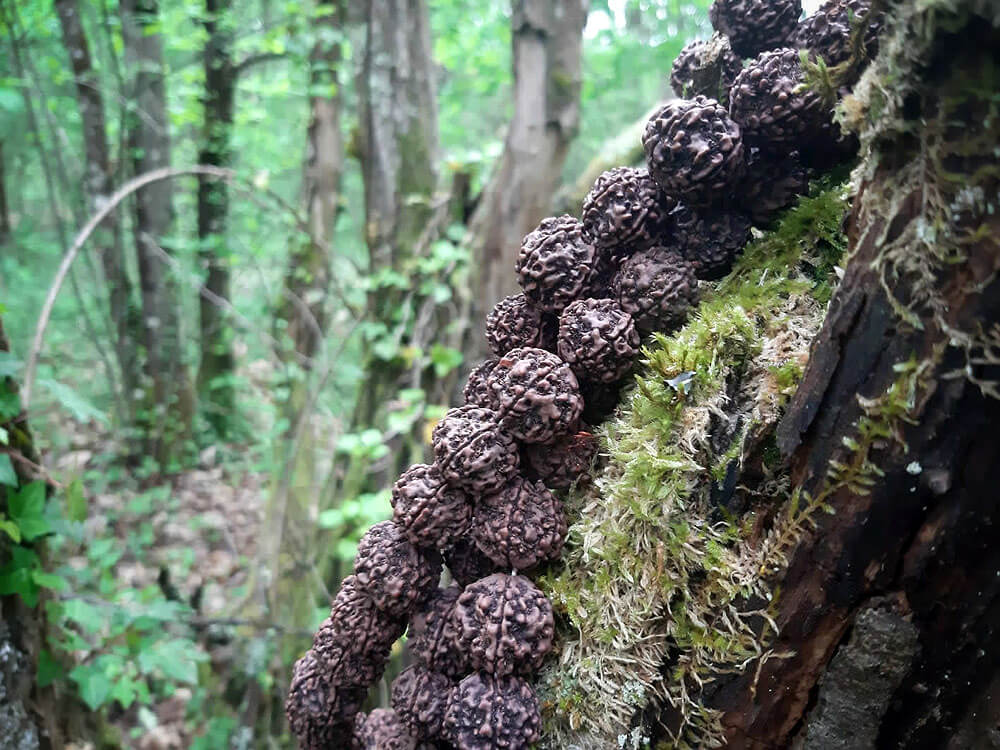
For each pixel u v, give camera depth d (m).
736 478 0.14
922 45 0.10
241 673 0.45
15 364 0.25
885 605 0.12
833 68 0.13
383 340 0.47
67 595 0.30
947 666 0.13
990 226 0.10
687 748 0.14
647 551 0.14
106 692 0.29
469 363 0.42
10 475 0.24
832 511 0.12
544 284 0.15
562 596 0.15
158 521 0.63
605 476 0.15
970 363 0.11
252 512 0.69
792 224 0.15
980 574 0.12
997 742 0.13
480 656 0.14
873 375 0.11
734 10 0.15
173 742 0.44
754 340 0.14
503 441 0.14
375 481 0.45
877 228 0.11
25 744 0.26
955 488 0.11
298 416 0.51
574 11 0.37
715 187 0.14
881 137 0.11
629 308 0.15
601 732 0.14
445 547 0.15
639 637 0.14
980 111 0.10
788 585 0.13
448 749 0.15
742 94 0.14
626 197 0.15
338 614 0.15
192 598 0.47
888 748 0.14
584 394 0.16
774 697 0.13
